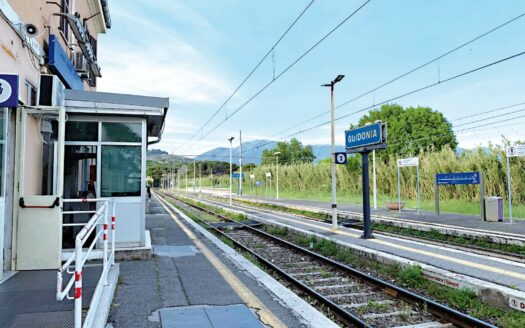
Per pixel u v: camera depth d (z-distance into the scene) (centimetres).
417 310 652
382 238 1345
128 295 613
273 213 2661
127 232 929
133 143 951
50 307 502
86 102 903
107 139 941
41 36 874
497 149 2555
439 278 780
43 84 812
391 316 625
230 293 629
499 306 644
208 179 10106
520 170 2406
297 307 562
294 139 8844
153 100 933
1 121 637
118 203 929
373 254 1023
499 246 1220
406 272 835
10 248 703
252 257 1071
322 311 651
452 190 2878
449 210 2331
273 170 6075
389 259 953
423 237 1471
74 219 920
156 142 1395
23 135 717
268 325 494
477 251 1185
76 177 936
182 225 1706
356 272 869
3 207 638
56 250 717
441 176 1988
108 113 920
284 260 1103
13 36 684
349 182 4228
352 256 1082
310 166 5191
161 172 15612
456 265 897
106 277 592
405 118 4688
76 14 1127
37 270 704
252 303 580
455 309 659
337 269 962
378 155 4728
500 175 2511
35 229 712
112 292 585
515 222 1670
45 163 857
